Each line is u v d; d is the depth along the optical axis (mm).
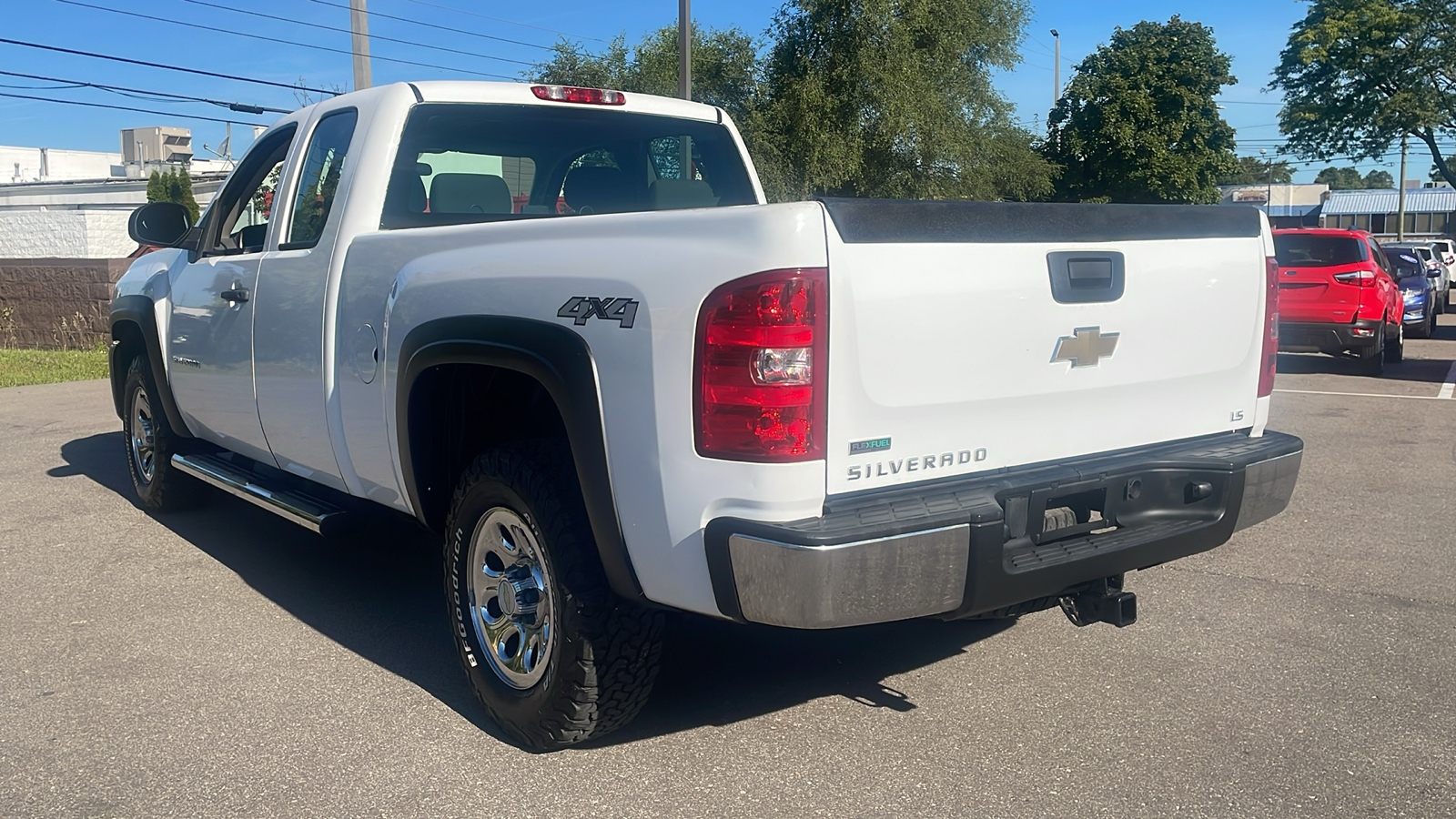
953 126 29000
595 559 3072
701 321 2646
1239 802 2949
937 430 2879
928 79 28516
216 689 3756
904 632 4277
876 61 27297
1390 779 3072
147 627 4363
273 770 3176
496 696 3350
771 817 2889
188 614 4512
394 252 3678
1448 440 8430
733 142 5184
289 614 4512
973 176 30766
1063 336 3102
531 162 4594
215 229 5145
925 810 2914
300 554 5379
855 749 3273
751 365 2592
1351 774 3100
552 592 3104
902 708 3564
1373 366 12711
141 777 3135
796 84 27391
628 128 4773
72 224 31875
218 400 4957
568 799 2992
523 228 3189
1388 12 28953
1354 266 12391
